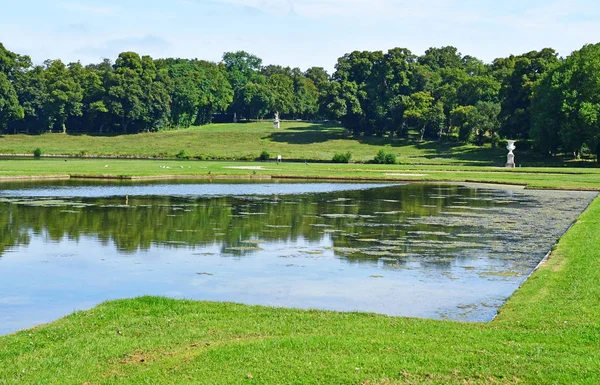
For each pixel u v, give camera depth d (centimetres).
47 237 2761
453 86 13100
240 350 1174
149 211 3650
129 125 15225
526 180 6150
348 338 1251
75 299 1784
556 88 9181
